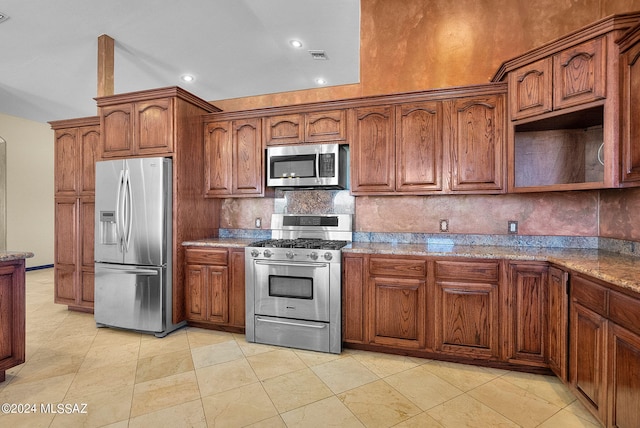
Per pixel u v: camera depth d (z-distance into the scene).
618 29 1.95
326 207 3.36
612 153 1.99
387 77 3.13
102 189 3.23
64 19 3.42
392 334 2.59
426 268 2.50
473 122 2.67
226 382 2.22
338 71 4.70
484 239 2.90
